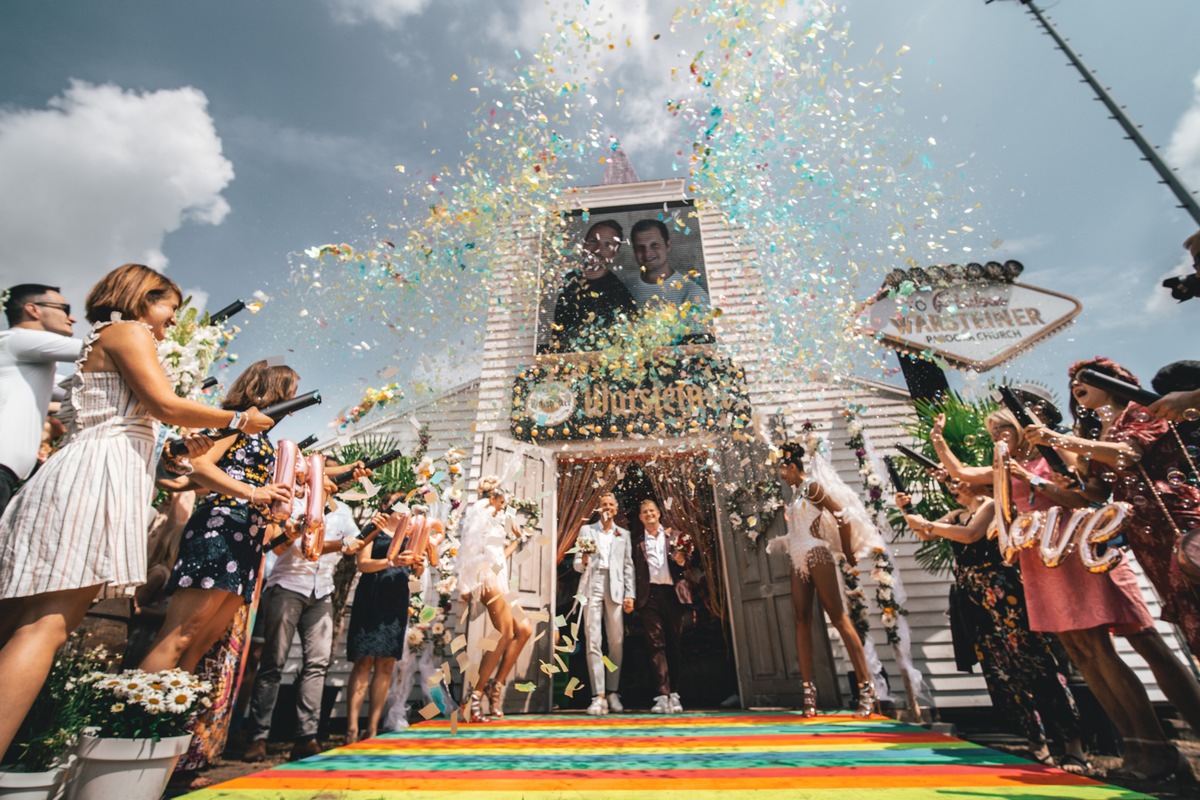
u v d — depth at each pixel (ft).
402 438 21.26
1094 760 8.78
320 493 8.04
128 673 5.79
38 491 4.98
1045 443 6.77
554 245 18.01
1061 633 7.26
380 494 17.71
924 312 22.31
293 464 7.70
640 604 16.71
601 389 21.81
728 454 19.38
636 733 9.69
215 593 7.10
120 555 5.12
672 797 5.19
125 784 5.21
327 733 14.48
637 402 21.42
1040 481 7.25
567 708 19.51
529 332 23.27
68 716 5.26
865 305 13.84
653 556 17.19
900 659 13.58
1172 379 7.07
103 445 5.34
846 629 11.78
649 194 26.40
